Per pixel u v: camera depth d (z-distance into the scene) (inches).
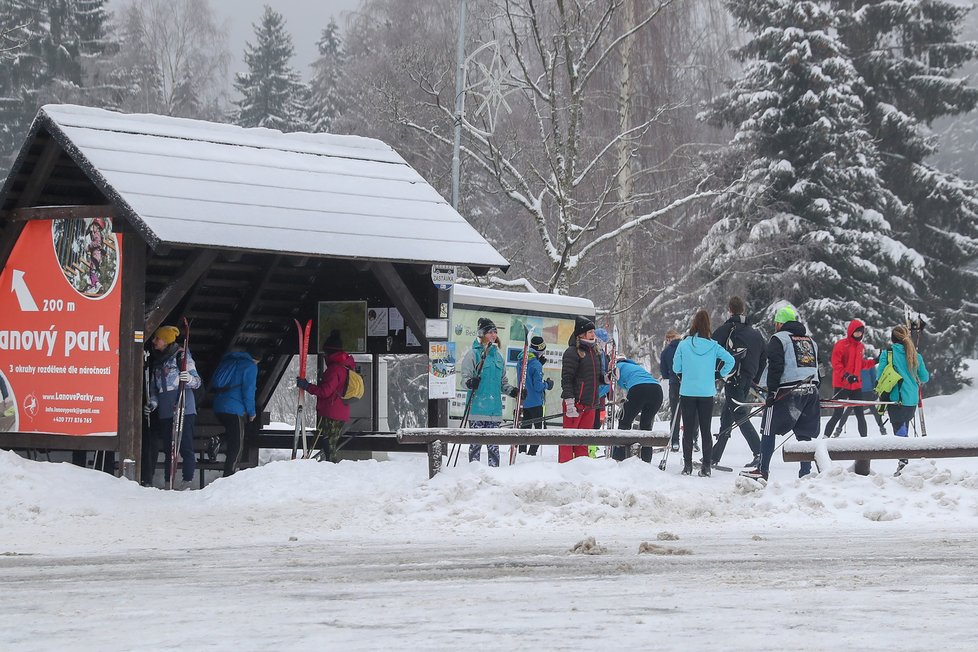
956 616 289.7
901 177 2417.6
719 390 2146.9
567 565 418.9
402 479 741.9
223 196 850.1
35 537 592.1
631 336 1914.4
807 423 797.9
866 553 452.4
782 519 627.8
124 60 3412.9
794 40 2228.1
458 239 927.7
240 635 272.1
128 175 825.5
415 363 2586.1
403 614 301.6
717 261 2105.1
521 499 654.5
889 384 929.5
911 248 2326.5
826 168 2171.5
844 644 248.8
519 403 886.4
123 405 807.7
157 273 971.9
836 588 346.6
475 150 1983.3
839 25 2460.6
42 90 3181.6
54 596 356.2
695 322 868.0
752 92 2265.0
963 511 634.2
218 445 980.6
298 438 984.3
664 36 1921.8
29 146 852.0
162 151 877.2
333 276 1057.5
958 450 686.5
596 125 1921.8
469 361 880.3
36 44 3260.3
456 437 709.3
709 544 500.1
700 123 2303.2
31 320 865.5
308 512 661.9
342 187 938.1
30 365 863.7
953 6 2497.5
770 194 2180.1
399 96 1748.3
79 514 686.5
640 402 895.7
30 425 858.8
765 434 796.0
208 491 756.0
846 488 674.2
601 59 1596.9
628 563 421.1
